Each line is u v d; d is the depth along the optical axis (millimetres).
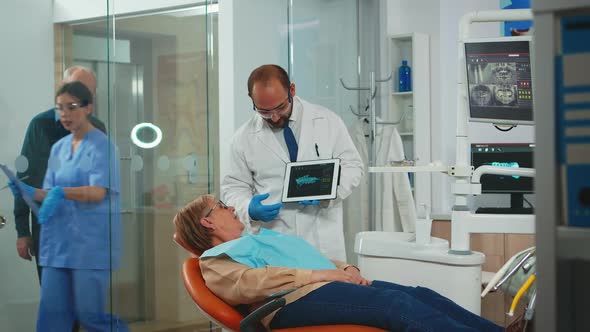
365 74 4441
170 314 3371
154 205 3246
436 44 4652
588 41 587
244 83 3812
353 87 4363
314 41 4090
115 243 2953
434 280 2301
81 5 2916
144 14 3203
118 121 3105
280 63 3918
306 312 2004
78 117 2910
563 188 602
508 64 2270
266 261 2178
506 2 4434
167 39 3242
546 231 600
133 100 3166
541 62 599
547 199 598
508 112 2262
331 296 1989
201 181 3193
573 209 599
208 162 3154
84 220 2902
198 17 3189
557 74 598
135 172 3166
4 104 2973
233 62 3762
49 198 2914
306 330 1986
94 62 2908
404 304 1880
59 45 2938
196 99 3199
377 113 4504
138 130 3191
